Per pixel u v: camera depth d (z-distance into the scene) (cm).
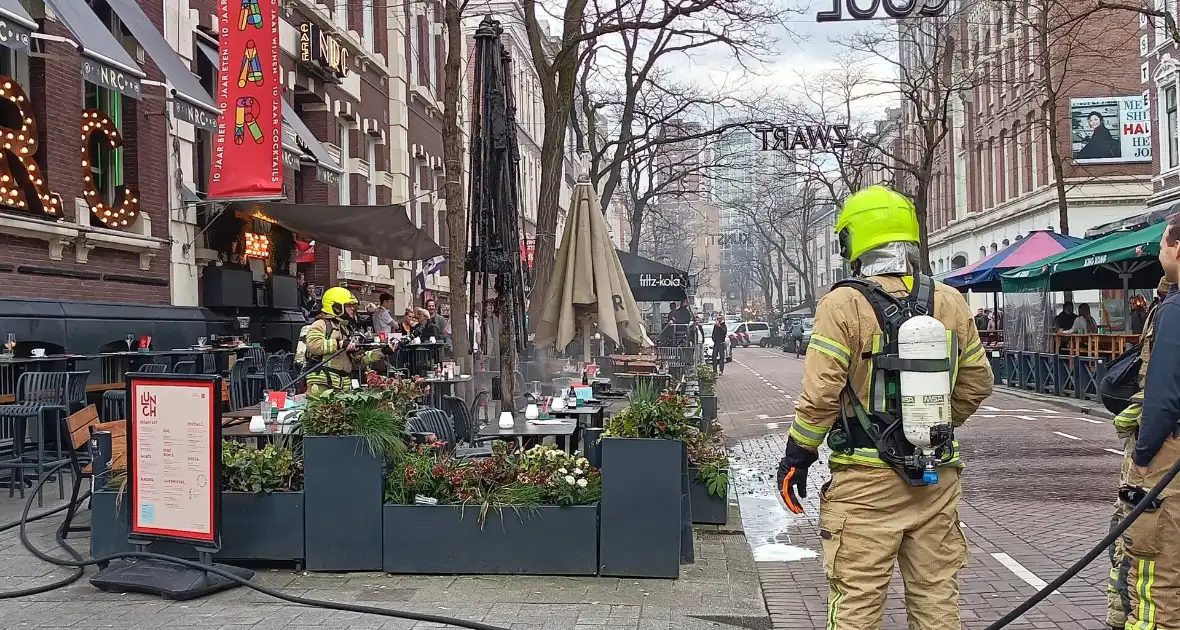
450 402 927
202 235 1552
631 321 1058
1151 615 402
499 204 910
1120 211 3556
